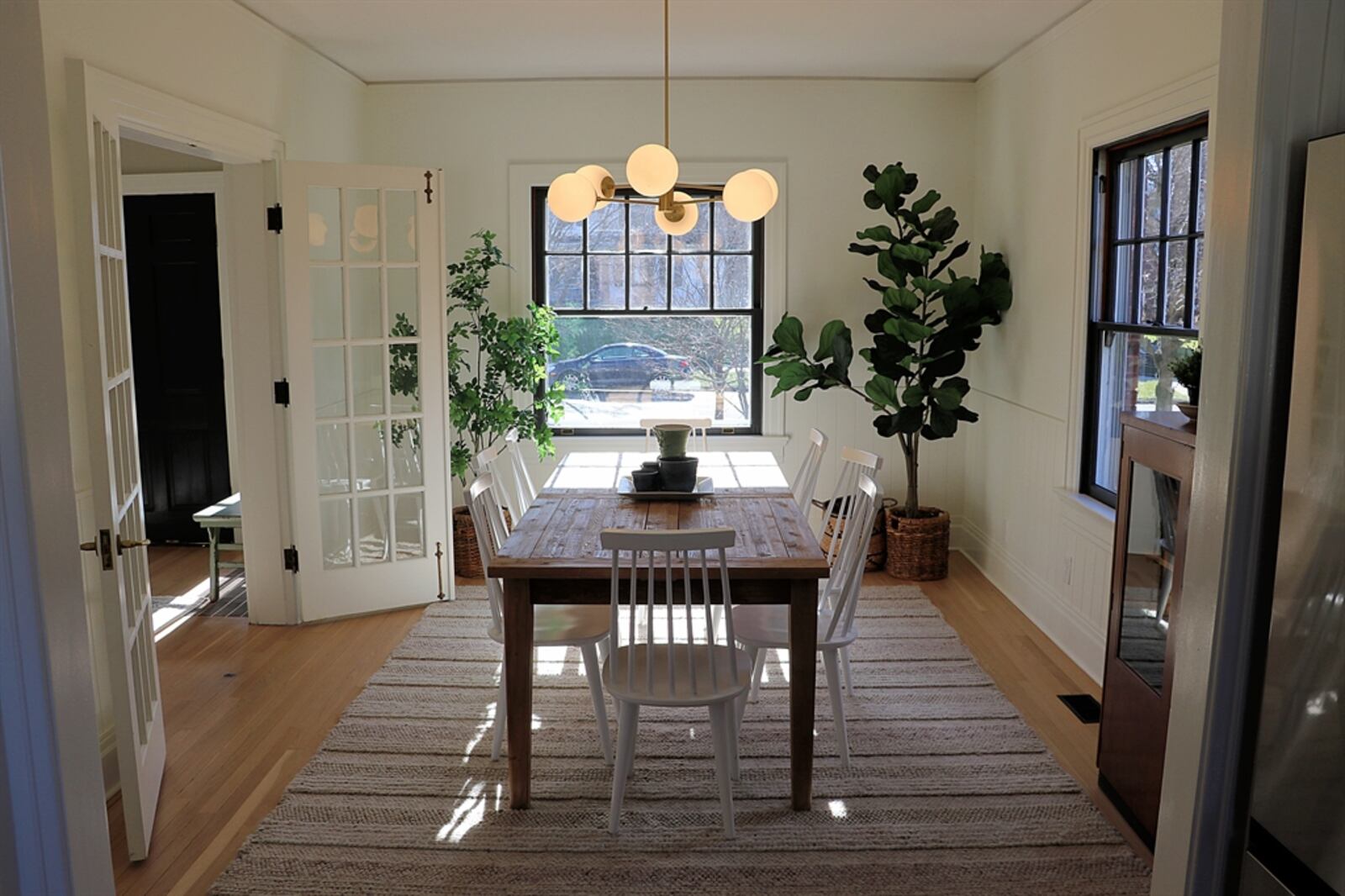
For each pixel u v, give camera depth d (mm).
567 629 3334
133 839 2770
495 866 2756
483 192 5941
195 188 6035
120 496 2967
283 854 2807
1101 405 4324
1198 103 3402
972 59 5324
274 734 3615
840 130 5859
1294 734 1378
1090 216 4293
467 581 5531
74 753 1298
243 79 4309
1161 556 2744
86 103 2646
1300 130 1413
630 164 3379
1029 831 2922
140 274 6145
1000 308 5195
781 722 3668
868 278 5891
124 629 2707
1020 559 5105
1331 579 1301
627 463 4609
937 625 4734
